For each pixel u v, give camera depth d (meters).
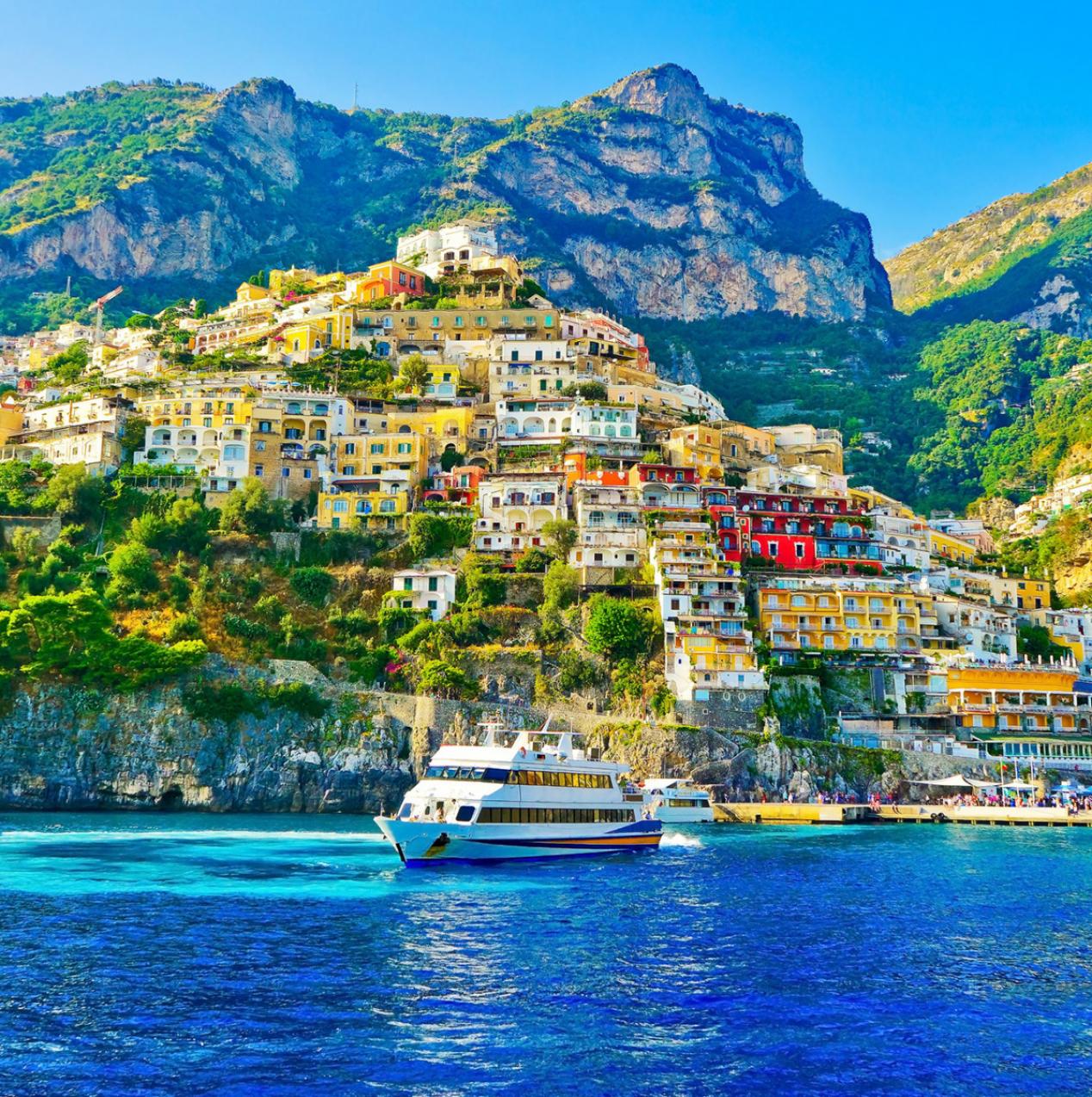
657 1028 60.53
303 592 198.88
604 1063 55.84
